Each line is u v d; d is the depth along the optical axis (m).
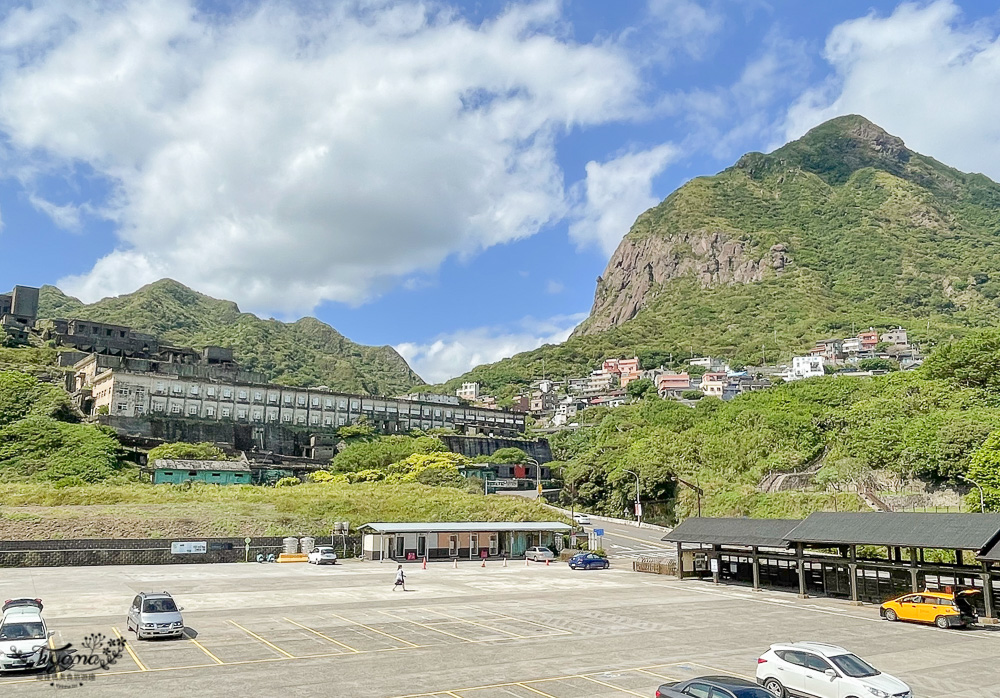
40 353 152.88
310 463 140.50
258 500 85.31
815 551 62.50
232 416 145.62
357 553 73.50
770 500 97.00
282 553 69.88
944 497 87.31
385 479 120.94
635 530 105.56
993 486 76.69
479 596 46.12
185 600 41.94
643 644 30.88
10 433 101.94
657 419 167.00
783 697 21.53
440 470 124.88
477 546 76.44
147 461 114.75
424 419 176.88
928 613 36.28
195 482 100.88
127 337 182.12
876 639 32.78
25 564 58.59
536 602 43.72
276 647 28.95
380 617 37.03
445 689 22.75
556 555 77.81
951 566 39.91
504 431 184.25
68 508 73.00
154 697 21.25
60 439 103.50
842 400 121.44
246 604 40.75
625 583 55.06
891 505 89.19
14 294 179.75
